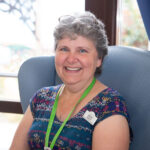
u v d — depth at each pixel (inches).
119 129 39.8
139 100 47.1
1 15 78.6
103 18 64.7
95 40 43.9
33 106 51.0
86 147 42.3
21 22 78.0
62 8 73.0
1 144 82.3
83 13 46.3
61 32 43.8
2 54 81.0
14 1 77.0
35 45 78.6
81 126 42.8
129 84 49.4
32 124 48.8
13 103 74.1
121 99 43.3
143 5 51.4
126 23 69.4
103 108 42.4
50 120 45.9
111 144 39.3
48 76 58.5
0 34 80.0
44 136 45.5
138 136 46.1
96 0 64.5
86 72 44.6
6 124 86.1
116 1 63.7
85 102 44.8
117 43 67.5
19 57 80.4
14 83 80.0
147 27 52.7
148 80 46.9
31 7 76.2
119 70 51.5
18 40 79.4
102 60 47.4
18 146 50.7
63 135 43.3
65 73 45.4
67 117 44.3
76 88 46.3
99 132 40.8
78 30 42.7
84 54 43.9
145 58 49.1
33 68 57.8
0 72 81.7
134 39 70.4
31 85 56.7
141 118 46.1
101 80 53.0
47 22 75.9
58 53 45.5
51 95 50.1
